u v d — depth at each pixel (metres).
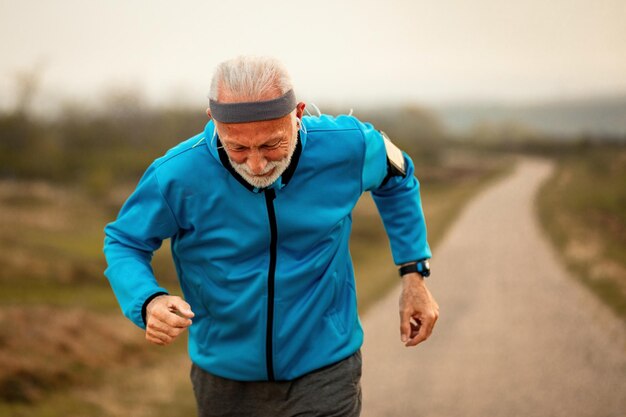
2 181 28.86
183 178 1.76
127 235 1.83
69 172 31.53
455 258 17.27
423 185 55.88
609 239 18.44
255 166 1.59
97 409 6.08
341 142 1.85
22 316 8.45
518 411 5.95
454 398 6.38
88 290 11.80
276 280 1.86
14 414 5.72
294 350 1.92
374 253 20.92
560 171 63.47
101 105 39.25
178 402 6.50
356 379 2.03
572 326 9.18
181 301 1.68
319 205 1.85
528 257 16.59
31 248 14.06
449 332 9.23
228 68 1.55
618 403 6.06
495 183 54.47
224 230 1.82
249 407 2.02
